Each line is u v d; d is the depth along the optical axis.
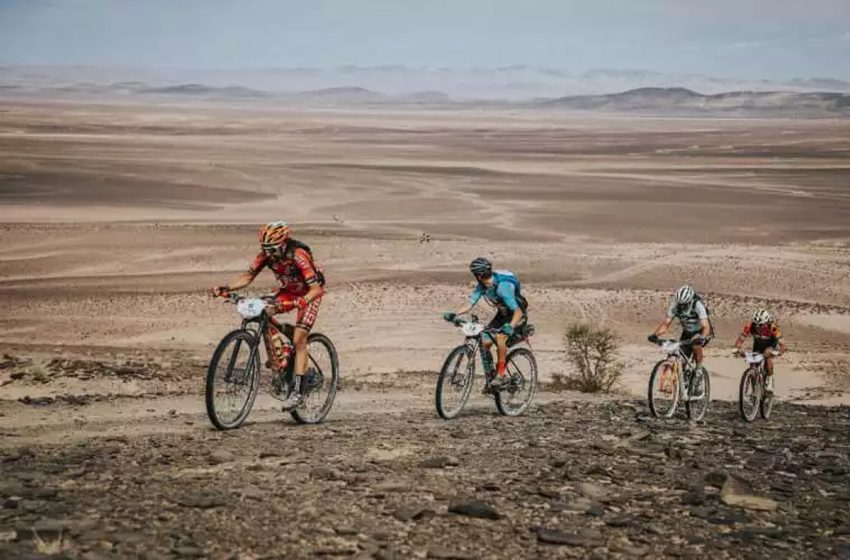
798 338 33.59
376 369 25.84
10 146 132.62
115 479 7.00
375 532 5.57
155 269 44.34
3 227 53.75
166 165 108.31
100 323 32.50
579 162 141.25
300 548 5.22
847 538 6.19
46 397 14.79
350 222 65.44
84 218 62.75
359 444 9.23
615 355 28.81
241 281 10.38
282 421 11.51
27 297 37.06
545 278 44.56
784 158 158.38
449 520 6.00
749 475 8.39
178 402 14.69
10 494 6.30
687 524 6.30
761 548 5.78
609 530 6.02
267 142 186.12
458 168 119.50
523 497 6.80
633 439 10.33
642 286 43.28
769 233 64.56
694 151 182.12
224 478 7.14
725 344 31.98
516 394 13.23
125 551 4.99
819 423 14.92
